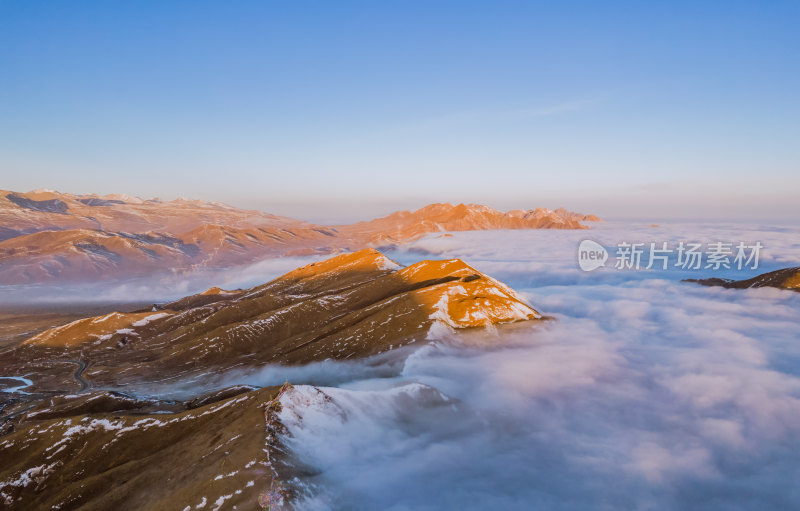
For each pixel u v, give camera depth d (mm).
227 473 66562
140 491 67875
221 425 85375
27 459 83812
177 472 70938
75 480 78500
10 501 75688
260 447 73562
